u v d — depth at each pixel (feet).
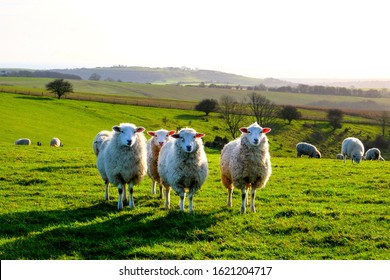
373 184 68.23
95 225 43.75
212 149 235.61
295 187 66.54
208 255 37.17
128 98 416.67
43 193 59.11
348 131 327.88
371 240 40.47
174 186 47.98
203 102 345.51
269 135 299.17
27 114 272.92
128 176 49.96
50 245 38.88
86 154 100.01
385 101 561.43
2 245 38.40
